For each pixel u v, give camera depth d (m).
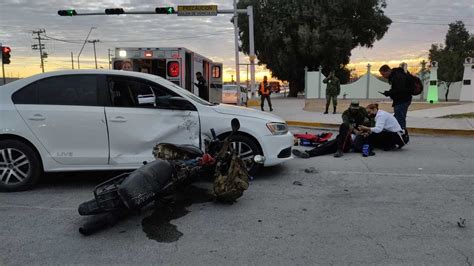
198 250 3.86
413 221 4.51
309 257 3.69
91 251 3.87
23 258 3.73
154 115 5.87
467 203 5.09
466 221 4.50
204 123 6.01
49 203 5.25
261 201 5.26
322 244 3.96
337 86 16.95
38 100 5.74
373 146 8.81
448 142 9.91
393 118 8.45
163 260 3.67
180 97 6.03
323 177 6.42
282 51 39.91
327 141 9.04
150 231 4.33
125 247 3.95
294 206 5.05
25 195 5.58
